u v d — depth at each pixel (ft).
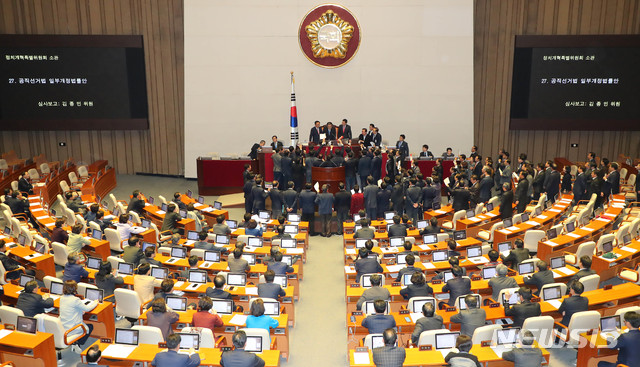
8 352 27.37
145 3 77.36
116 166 82.99
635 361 25.75
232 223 49.29
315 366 31.81
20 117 76.43
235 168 69.77
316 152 63.77
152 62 79.10
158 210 56.18
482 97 79.10
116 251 46.24
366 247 37.93
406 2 75.66
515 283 33.40
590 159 60.59
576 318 28.48
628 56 73.05
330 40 76.13
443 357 25.45
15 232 48.34
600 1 74.74
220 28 76.54
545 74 74.33
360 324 30.12
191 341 26.50
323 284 44.16
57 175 69.67
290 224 50.72
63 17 77.20
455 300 32.53
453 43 76.28
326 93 78.02
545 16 75.87
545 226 50.49
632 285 34.60
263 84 77.87
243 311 33.30
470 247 40.73
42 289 33.09
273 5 75.87
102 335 32.86
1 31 77.00
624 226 43.57
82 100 76.74
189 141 79.56
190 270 36.04
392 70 77.15
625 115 74.64
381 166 62.28
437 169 63.77
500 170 65.26
